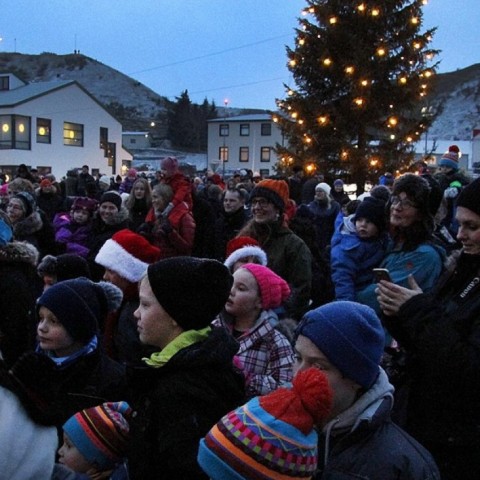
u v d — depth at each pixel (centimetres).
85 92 4316
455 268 231
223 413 185
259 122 5550
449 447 211
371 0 1644
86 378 257
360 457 175
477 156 4228
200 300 200
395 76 1703
